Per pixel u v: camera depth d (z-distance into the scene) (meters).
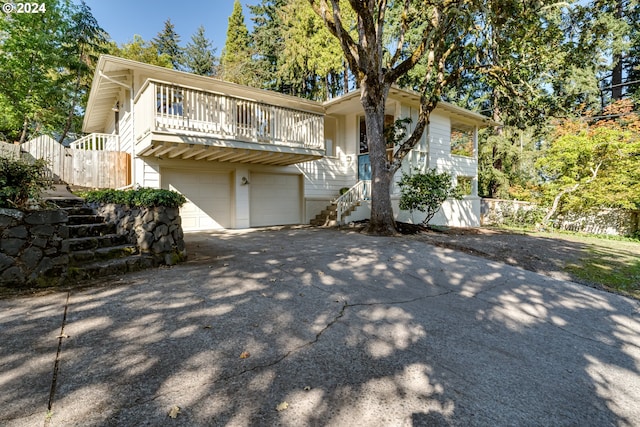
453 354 2.83
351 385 2.27
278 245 7.44
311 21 19.05
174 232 5.54
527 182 17.23
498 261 6.68
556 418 2.06
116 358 2.45
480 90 21.22
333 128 13.96
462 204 15.02
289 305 3.76
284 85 24.88
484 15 8.95
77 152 9.98
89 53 17.31
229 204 11.15
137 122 8.87
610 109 14.60
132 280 4.42
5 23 14.45
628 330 3.65
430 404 2.10
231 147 8.41
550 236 11.10
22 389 2.03
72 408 1.88
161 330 2.96
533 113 12.45
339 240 8.20
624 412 2.17
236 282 4.50
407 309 3.87
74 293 3.85
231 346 2.73
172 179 9.96
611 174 12.66
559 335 3.41
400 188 12.33
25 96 15.38
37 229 3.97
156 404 1.95
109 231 5.87
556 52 10.32
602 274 5.96
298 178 12.84
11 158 4.08
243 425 1.81
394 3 11.43
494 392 2.29
